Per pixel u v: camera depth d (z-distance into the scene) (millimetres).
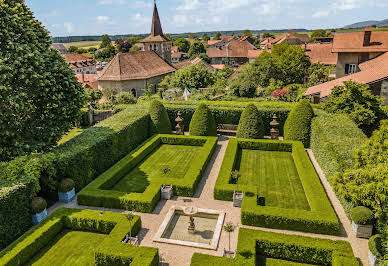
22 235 13844
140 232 15023
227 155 22078
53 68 18844
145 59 59531
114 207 17062
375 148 13750
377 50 38875
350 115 24719
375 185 11406
